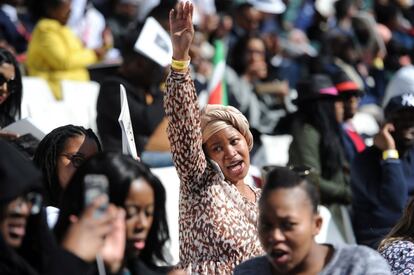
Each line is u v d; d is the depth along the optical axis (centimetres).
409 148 2077
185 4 1463
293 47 3697
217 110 1523
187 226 1479
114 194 1131
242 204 1483
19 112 1888
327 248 1199
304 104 2236
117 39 3225
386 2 4212
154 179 1163
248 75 2970
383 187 2014
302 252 1155
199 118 1479
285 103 2984
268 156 2609
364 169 2048
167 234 1194
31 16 2922
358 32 3619
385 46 3884
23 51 2977
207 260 1458
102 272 1098
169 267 1238
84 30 3164
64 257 1074
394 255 1543
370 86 3528
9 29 2927
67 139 1477
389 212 2016
